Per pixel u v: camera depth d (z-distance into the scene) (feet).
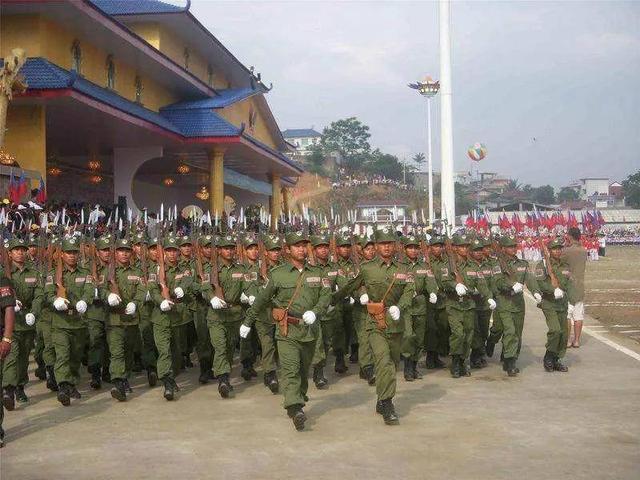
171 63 104.73
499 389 35.63
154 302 35.47
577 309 48.11
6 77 63.93
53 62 81.15
